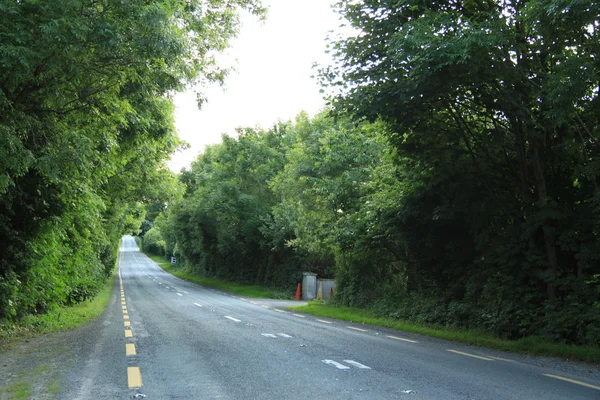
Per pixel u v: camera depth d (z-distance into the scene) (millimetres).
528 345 10359
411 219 15531
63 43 7801
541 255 12086
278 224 34938
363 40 12172
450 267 15656
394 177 17047
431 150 13555
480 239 13359
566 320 10492
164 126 18828
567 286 11211
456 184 13617
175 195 29625
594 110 10477
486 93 11422
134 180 24484
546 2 9094
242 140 42156
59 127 10016
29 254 12953
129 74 9539
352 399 5543
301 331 12633
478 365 8047
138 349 9141
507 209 13148
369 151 21516
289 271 37969
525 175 12695
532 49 11453
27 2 7512
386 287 20453
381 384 6324
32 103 9664
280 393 5793
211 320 15180
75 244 18828
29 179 12336
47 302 15586
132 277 59312
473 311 13469
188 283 50594
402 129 12680
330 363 7812
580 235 11484
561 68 9539
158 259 114812
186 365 7543
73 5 7656
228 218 41688
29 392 5809
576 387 6445
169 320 15070
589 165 10266
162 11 8430
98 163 14406
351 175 21328
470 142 13695
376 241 18625
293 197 27344
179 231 66688
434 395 5773
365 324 16000
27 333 11516
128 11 8195
